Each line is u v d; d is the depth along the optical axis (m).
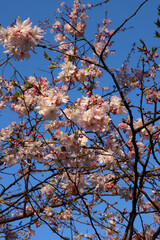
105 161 3.78
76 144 3.67
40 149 3.90
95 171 4.02
